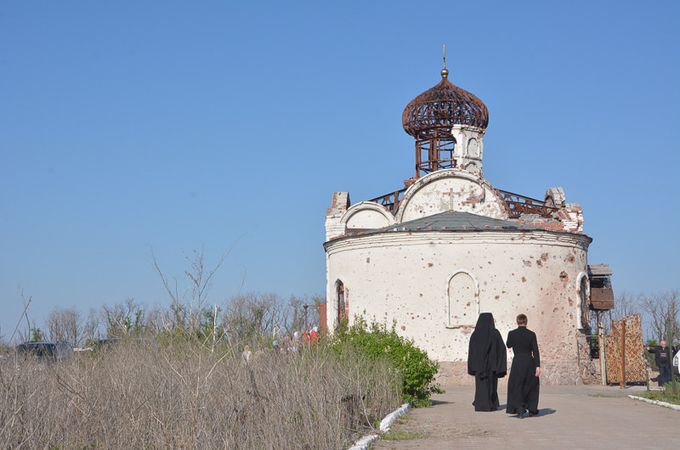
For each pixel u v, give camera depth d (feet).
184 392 42.34
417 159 146.72
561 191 145.69
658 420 60.34
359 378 60.03
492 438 50.08
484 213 137.49
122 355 48.57
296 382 48.14
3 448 39.73
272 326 53.42
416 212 138.41
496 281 114.21
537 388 63.67
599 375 118.32
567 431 53.31
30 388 44.47
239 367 45.60
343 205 142.20
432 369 78.07
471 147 143.54
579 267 119.85
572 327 117.39
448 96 144.15
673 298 220.23
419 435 51.78
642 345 113.50
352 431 51.88
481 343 69.10
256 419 43.78
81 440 44.96
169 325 45.32
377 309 116.78
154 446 42.88
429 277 114.62
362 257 119.44
